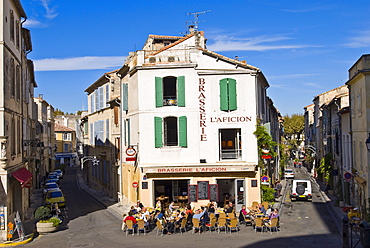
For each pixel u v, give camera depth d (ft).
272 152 83.10
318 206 97.35
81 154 210.38
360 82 78.23
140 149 82.38
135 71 84.69
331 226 71.51
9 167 67.87
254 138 81.15
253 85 81.51
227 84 81.05
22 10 81.92
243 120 81.30
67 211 93.91
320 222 75.56
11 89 73.10
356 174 83.92
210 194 80.94
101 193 125.90
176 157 81.51
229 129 82.74
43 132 190.70
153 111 82.28
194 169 80.23
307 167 217.77
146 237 63.98
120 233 67.67
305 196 105.60
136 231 68.80
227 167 79.87
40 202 110.63
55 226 69.67
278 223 69.21
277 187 114.62
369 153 72.64
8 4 71.61
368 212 71.56
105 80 119.75
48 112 223.92
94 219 81.87
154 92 82.38
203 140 81.30
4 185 64.28
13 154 74.13
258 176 81.41
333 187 119.96
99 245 59.11
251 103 81.41
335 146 118.11
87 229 71.87
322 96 176.24
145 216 68.64
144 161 82.12
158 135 81.82
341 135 104.22
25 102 94.84
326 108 137.49
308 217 81.30
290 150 262.06
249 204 80.89
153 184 82.17
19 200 79.87
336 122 116.98
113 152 112.06
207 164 80.48
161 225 64.13
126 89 93.56
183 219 66.49
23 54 92.68
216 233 65.98
